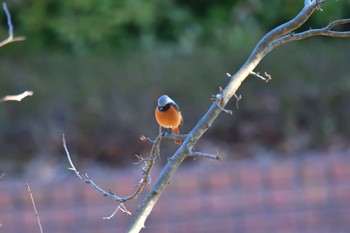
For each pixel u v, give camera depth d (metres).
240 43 15.84
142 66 14.49
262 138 13.31
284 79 14.27
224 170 11.42
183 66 14.48
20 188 11.05
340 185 11.51
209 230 11.30
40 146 13.09
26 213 11.05
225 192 11.38
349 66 14.48
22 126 13.38
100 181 11.23
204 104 13.59
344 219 11.45
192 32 16.31
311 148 13.00
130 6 15.79
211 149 12.90
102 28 15.91
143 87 13.88
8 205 11.03
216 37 16.22
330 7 14.79
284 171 11.45
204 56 14.84
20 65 14.73
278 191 11.45
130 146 13.09
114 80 14.16
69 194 11.17
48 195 11.15
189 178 11.33
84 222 11.13
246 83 14.25
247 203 11.38
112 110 13.55
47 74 14.48
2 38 15.45
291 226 11.40
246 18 16.59
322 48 15.23
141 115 13.45
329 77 14.25
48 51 15.69
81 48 15.92
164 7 16.27
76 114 13.54
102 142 13.16
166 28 16.39
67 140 13.19
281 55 14.77
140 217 4.91
